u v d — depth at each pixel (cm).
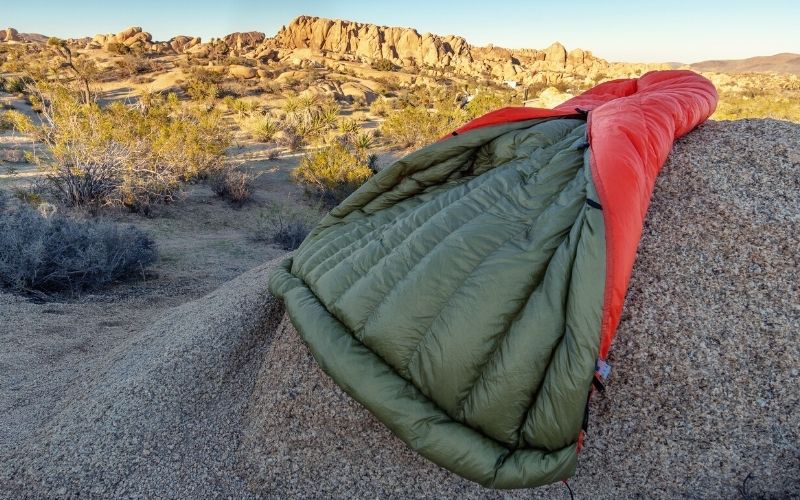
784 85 6006
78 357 398
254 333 348
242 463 267
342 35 10388
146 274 673
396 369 246
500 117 353
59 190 1011
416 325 246
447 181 358
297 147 2073
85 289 590
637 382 249
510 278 243
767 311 251
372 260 291
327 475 256
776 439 232
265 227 1027
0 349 398
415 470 249
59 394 338
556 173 292
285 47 10369
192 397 302
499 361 227
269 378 294
